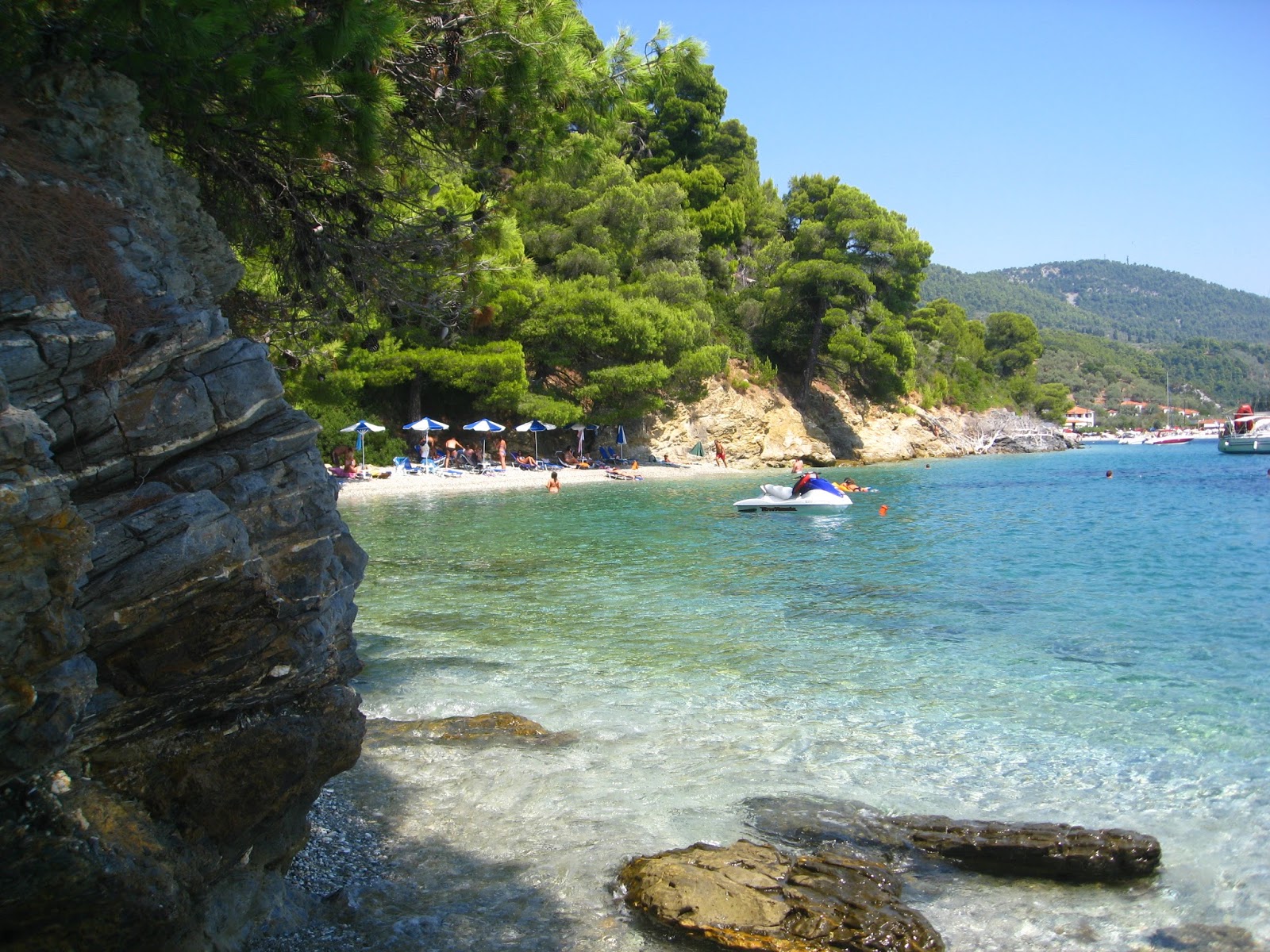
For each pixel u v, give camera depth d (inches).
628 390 2004.2
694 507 1284.4
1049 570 729.6
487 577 691.4
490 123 312.2
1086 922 207.5
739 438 2447.1
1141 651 457.7
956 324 4384.8
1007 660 438.6
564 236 2012.8
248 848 186.4
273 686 177.3
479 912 208.2
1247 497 1466.5
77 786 150.6
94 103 201.5
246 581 161.0
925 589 642.2
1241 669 420.8
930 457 3120.1
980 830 239.3
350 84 262.5
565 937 198.4
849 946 192.5
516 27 290.4
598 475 1883.6
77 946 149.2
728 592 627.5
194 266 213.5
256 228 315.9
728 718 350.3
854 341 2630.4
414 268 365.1
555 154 343.3
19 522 119.3
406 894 215.8
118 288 161.0
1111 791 280.2
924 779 289.4
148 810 162.6
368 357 1656.0
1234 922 207.3
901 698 376.8
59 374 143.1
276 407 180.9
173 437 160.9
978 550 851.4
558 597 606.5
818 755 310.2
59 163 183.0
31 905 142.5
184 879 161.8
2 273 141.3
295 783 186.4
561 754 308.3
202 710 169.0
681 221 2310.5
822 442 2682.1
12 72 193.8
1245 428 3430.1
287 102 242.5
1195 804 270.2
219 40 217.9
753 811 263.3
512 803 268.2
